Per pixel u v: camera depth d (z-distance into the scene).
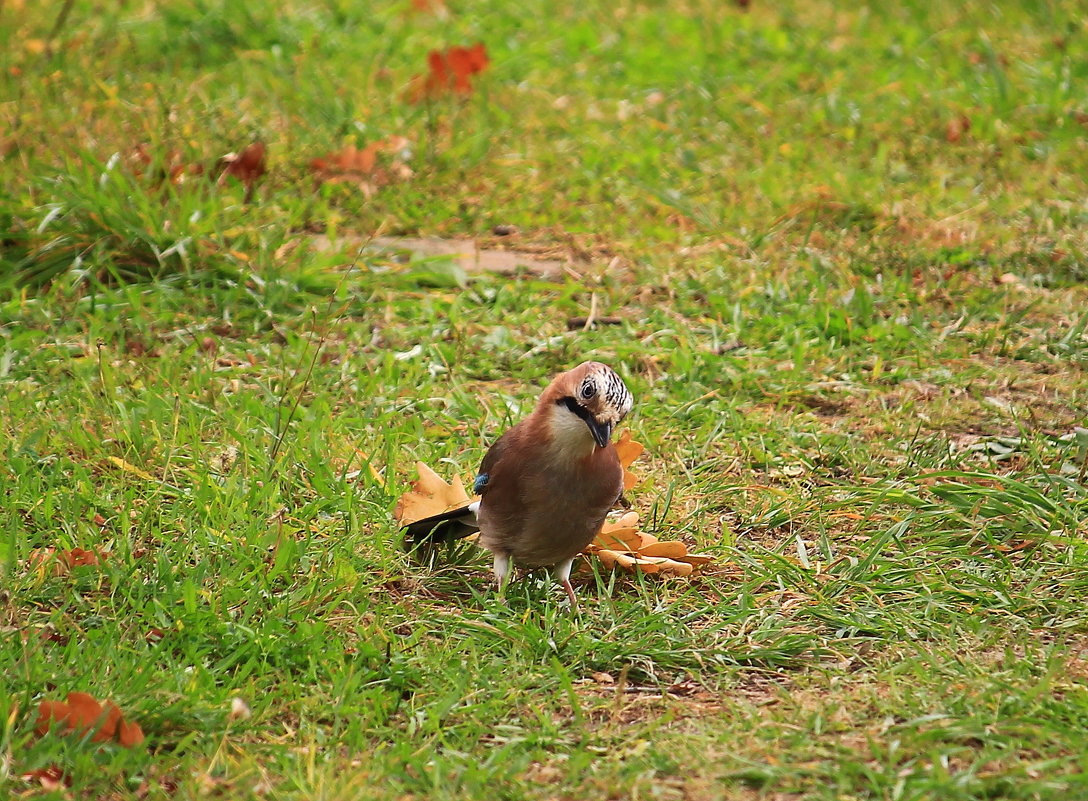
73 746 6.48
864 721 6.91
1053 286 13.07
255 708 6.92
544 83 18.19
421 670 7.31
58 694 6.80
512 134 16.23
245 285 12.27
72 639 7.27
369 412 10.41
